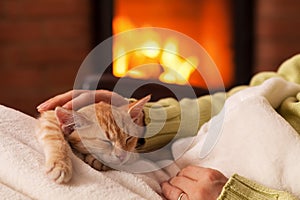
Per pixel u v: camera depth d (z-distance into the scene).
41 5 2.71
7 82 2.72
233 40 2.90
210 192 0.95
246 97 1.12
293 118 1.12
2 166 0.91
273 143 1.00
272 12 2.83
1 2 2.67
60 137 0.96
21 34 2.71
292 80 1.33
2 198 0.86
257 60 2.88
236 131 1.05
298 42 2.85
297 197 0.96
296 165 0.97
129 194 0.90
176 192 0.97
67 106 1.03
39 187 0.88
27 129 1.00
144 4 2.88
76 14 2.74
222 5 2.91
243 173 1.00
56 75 2.76
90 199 0.87
